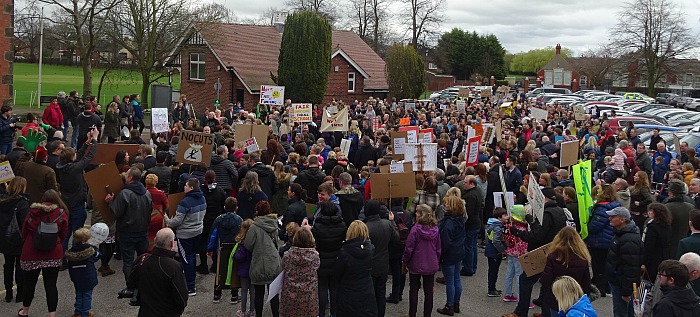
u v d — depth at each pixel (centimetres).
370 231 870
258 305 878
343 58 4753
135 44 3809
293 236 845
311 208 1137
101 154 1248
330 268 851
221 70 4088
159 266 705
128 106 2383
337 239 855
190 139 1173
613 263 848
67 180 1057
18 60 8238
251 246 865
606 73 8069
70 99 2159
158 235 720
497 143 1817
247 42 4500
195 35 4153
